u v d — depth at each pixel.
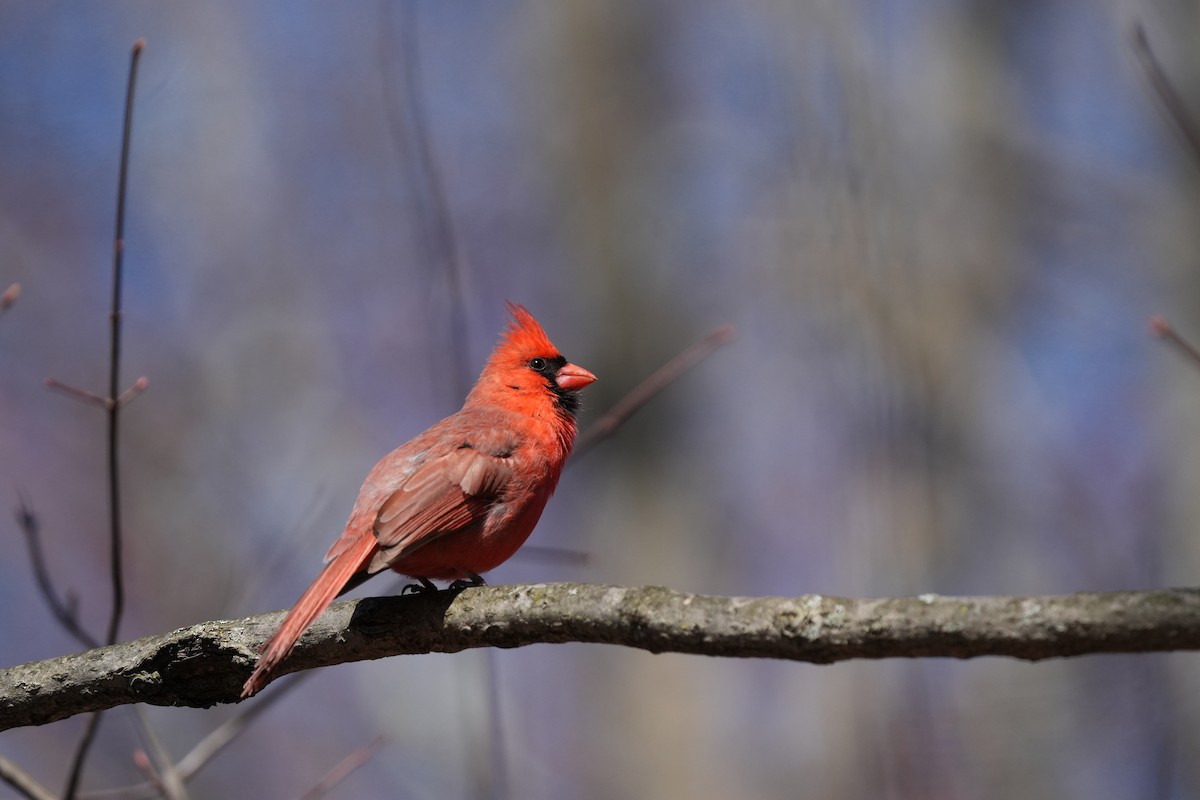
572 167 14.98
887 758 11.57
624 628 5.18
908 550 12.48
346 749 15.41
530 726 14.88
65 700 6.07
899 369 12.99
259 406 17.62
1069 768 12.59
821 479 14.80
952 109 14.64
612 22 15.26
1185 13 14.24
